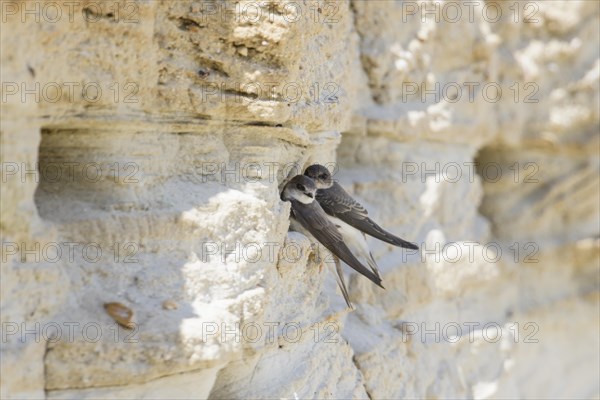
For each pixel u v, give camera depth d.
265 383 9.81
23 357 7.44
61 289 7.88
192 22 8.81
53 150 8.31
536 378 17.06
